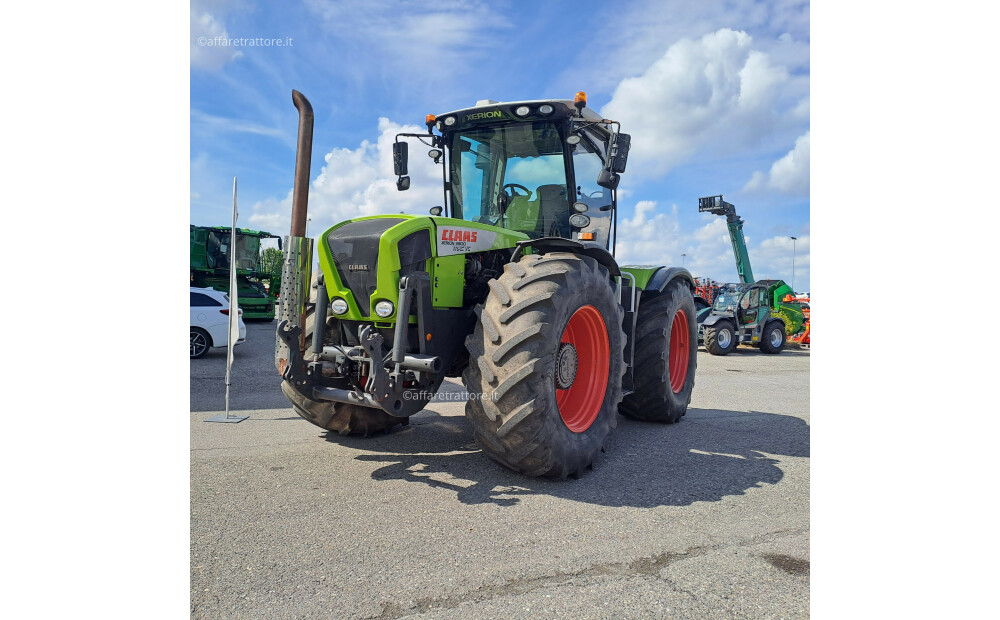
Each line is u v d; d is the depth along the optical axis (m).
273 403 6.02
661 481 3.58
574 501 3.19
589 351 4.07
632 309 4.79
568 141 4.48
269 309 17.27
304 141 3.46
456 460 3.90
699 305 14.28
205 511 2.94
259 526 2.77
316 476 3.52
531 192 4.75
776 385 8.51
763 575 2.37
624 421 5.50
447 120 4.77
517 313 3.31
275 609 2.07
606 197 5.27
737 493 3.37
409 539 2.65
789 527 2.87
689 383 5.70
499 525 2.82
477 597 2.16
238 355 10.16
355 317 3.66
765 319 14.69
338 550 2.53
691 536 2.74
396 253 3.47
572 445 3.52
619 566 2.43
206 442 4.31
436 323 3.58
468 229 3.89
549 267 3.51
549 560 2.46
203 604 2.09
